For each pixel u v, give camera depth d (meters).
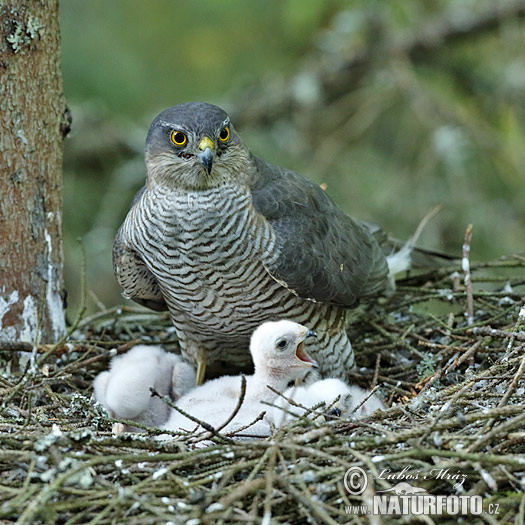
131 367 9.95
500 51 18.20
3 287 10.87
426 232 15.97
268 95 18.23
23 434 8.13
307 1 17.47
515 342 10.19
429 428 7.67
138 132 17.08
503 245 15.97
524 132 17.42
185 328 11.21
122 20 17.33
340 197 16.44
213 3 17.41
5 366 10.88
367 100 17.80
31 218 10.98
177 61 17.52
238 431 8.53
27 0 10.56
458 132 16.38
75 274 15.90
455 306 14.61
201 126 9.96
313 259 10.48
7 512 6.94
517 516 6.90
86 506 7.12
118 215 16.84
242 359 11.66
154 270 10.54
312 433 7.66
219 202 10.09
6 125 10.64
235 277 10.26
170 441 8.22
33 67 10.75
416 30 18.33
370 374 11.13
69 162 17.12
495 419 7.96
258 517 7.05
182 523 6.91
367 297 11.78
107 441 7.75
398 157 17.22
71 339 11.65
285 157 17.36
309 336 10.04
